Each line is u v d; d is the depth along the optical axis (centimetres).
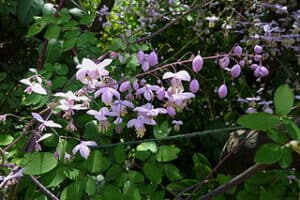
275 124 32
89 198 43
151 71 41
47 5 54
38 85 39
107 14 69
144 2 78
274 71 70
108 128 41
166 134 44
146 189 40
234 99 70
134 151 48
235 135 50
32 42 77
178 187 44
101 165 39
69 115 38
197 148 69
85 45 48
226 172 48
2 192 40
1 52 77
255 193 40
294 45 66
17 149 42
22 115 60
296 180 42
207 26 73
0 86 60
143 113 39
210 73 71
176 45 75
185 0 82
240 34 74
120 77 46
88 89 39
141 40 56
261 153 32
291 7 68
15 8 73
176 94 38
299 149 32
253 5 64
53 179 39
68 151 41
